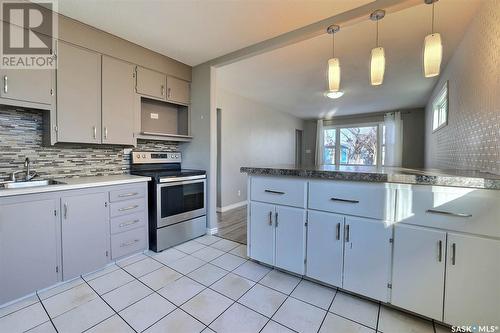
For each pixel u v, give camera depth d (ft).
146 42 8.35
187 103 10.44
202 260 7.69
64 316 4.98
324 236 5.93
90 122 7.39
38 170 7.16
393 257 5.06
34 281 5.66
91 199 6.70
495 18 5.44
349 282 5.60
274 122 19.79
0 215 5.14
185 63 10.18
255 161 17.38
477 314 4.32
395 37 7.97
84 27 7.16
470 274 4.34
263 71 11.14
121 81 8.12
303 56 9.48
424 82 12.68
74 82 7.02
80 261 6.49
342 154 23.95
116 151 9.06
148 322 4.83
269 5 6.23
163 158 10.27
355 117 22.88
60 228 6.09
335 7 6.31
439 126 11.97
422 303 4.78
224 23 7.11
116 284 6.23
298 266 6.37
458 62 8.53
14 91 5.96
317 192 6.02
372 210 5.26
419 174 4.93
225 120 14.56
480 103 6.38
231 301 5.54
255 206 7.23
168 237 8.57
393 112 20.24
